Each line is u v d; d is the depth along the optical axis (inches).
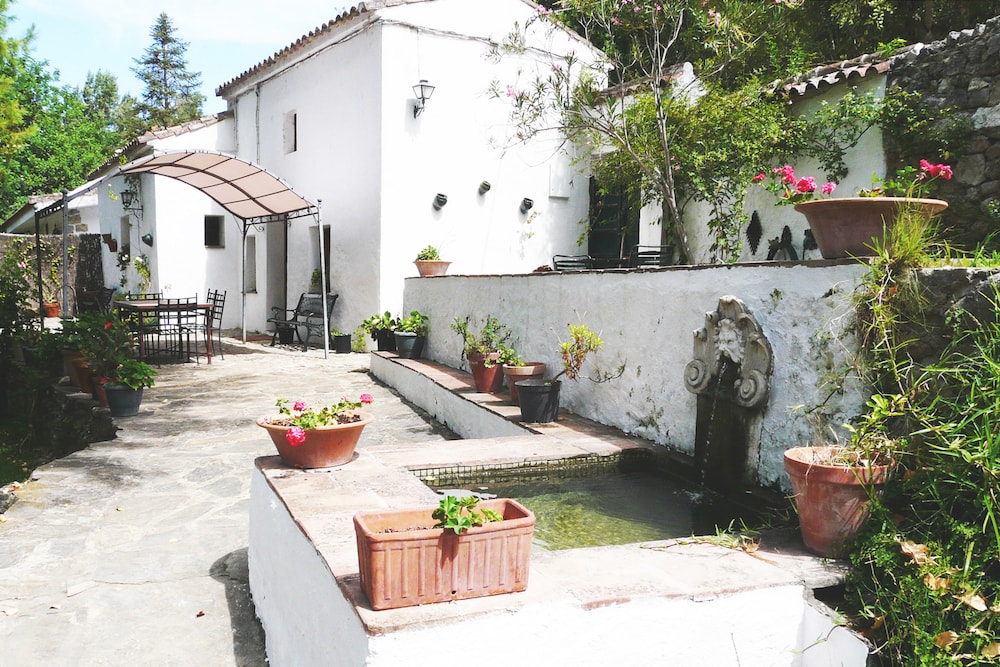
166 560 155.3
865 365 124.6
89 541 163.6
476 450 175.3
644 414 194.5
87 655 121.4
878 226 128.8
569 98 325.4
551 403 213.5
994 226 234.2
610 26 309.1
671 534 133.1
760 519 136.5
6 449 329.7
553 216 507.8
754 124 301.9
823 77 286.4
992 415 99.0
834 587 101.1
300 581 109.9
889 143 262.8
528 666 84.5
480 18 461.4
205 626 132.0
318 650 99.3
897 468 109.0
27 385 363.6
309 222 509.0
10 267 524.4
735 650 94.7
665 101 324.8
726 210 332.2
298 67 516.1
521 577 88.7
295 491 130.3
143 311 411.2
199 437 250.2
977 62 241.0
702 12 295.3
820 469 105.3
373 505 123.5
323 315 461.1
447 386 277.0
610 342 212.1
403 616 80.2
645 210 392.5
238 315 601.3
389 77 430.3
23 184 1138.0
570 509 148.8
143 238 590.9
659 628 90.7
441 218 458.3
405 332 364.8
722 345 158.4
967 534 93.7
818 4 434.6
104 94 1765.5
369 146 442.6
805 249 294.0
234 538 166.6
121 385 279.3
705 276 170.7
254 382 362.0
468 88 462.0
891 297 119.8
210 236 595.2
